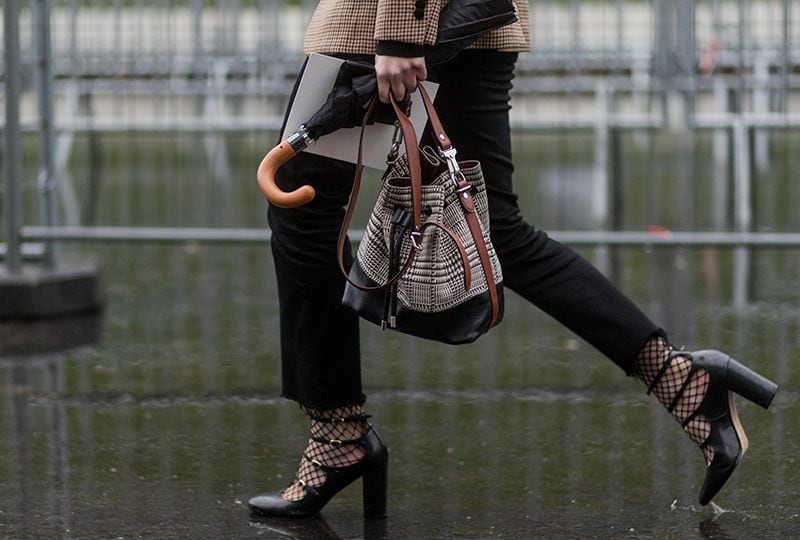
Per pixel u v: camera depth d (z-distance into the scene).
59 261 18.36
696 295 17.30
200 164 30.19
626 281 18.28
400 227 8.19
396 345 14.89
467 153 8.91
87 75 21.00
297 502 9.27
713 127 19.08
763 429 11.46
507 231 9.00
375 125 8.46
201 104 21.59
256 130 20.12
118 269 19.53
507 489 9.97
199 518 9.34
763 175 26.84
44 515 9.42
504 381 13.28
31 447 11.13
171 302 17.19
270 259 20.41
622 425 11.68
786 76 18.61
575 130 20.52
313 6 21.22
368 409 12.29
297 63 21.59
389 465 10.62
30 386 13.12
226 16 21.44
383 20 8.13
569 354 14.38
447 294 8.10
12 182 15.97
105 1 20.97
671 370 9.05
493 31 8.78
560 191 25.59
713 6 19.16
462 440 11.28
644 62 20.25
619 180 20.64
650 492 9.85
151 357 14.28
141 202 25.05
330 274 8.93
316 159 8.70
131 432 11.57
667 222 22.28
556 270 9.04
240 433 11.55
